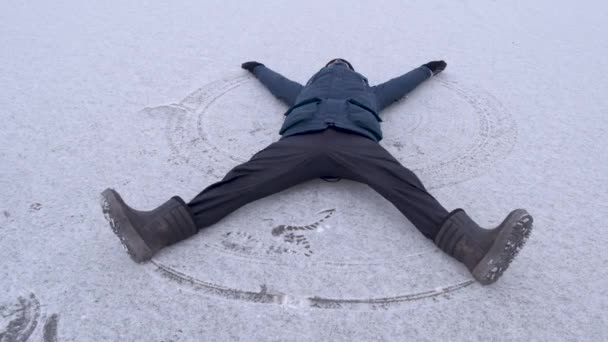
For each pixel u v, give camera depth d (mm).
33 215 2471
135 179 2707
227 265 2180
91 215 2471
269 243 2281
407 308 2004
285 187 2439
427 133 3072
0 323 1944
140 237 2115
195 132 3094
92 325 1939
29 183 2686
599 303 2027
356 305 2014
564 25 4699
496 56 4094
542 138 3061
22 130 3137
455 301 2027
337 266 2174
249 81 3658
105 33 4484
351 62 3971
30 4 5152
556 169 2797
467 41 4352
